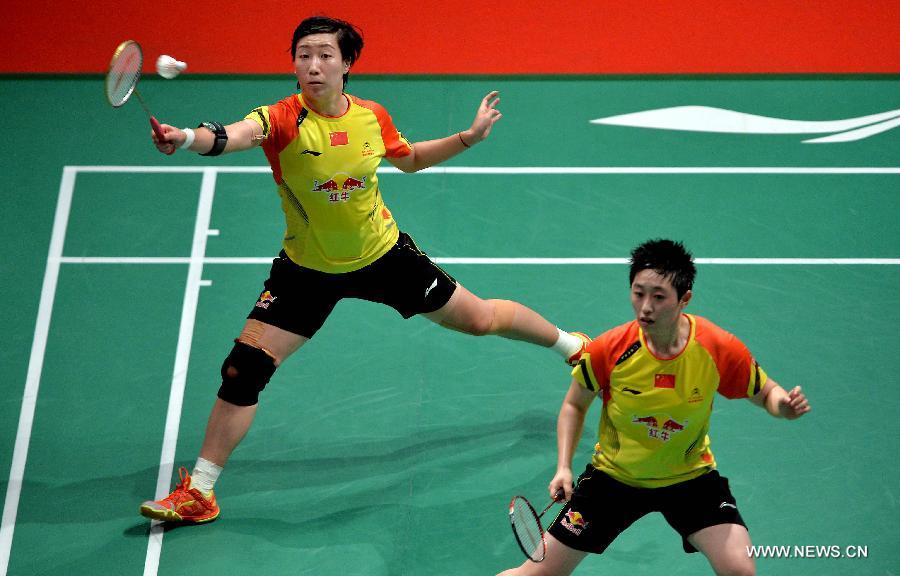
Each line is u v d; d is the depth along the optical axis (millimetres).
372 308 14961
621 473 10266
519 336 13234
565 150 16875
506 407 13617
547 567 10352
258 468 12961
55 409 13586
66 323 14562
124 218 15898
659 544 12102
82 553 11961
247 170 16672
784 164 16562
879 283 14922
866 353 14047
